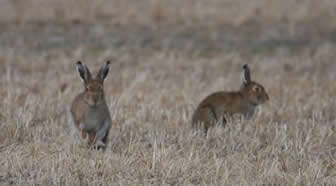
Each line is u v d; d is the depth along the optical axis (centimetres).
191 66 3353
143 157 1747
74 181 1555
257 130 2059
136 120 2142
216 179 1609
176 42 3938
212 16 4500
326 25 4447
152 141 1922
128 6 4619
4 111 2164
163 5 4622
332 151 1923
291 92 2717
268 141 1975
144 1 4781
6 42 3775
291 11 4659
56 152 1761
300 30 4312
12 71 3119
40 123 2091
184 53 3650
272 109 2378
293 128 2112
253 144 1917
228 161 1748
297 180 1590
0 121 2052
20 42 3784
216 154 1852
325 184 1611
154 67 3312
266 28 4309
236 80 3022
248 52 3788
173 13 4506
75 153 1756
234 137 1959
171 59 3444
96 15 4416
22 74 3072
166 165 1662
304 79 3012
